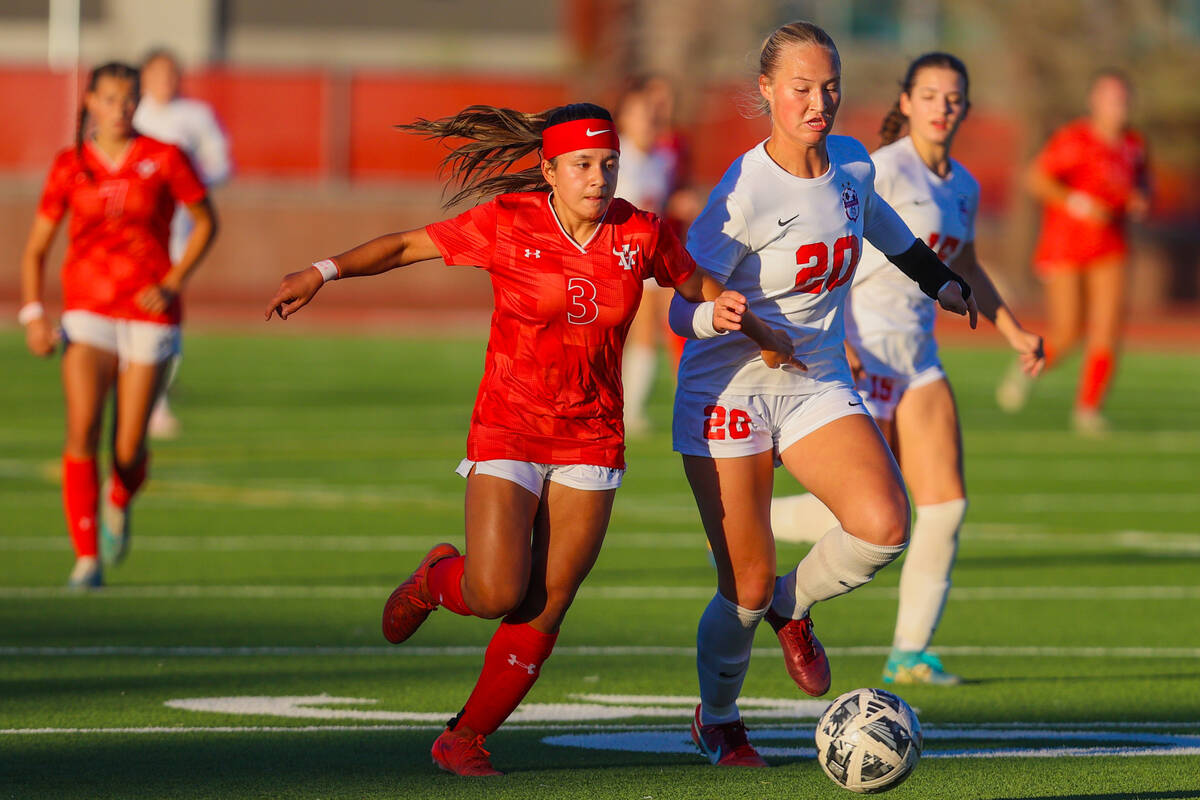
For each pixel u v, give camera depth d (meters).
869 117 126.25
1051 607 32.84
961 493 26.00
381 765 20.80
